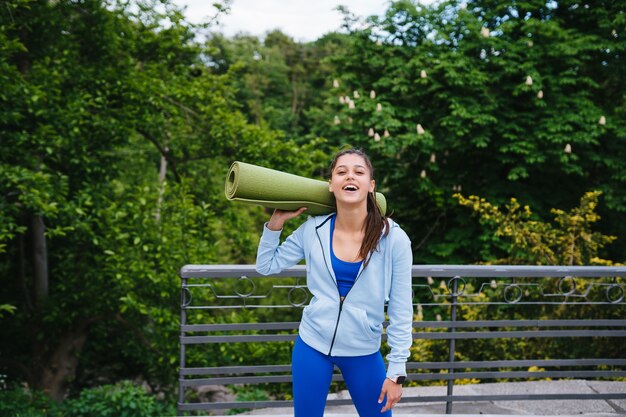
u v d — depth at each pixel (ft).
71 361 29.58
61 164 25.76
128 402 19.99
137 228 23.25
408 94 33.06
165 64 29.71
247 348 24.61
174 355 24.26
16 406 20.94
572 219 21.43
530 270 10.11
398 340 6.19
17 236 31.55
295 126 94.43
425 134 29.96
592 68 34.32
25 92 21.06
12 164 22.75
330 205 6.61
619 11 32.76
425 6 34.30
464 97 31.24
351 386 6.60
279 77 103.91
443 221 35.47
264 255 6.75
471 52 33.12
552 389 12.87
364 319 6.25
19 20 24.39
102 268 26.00
